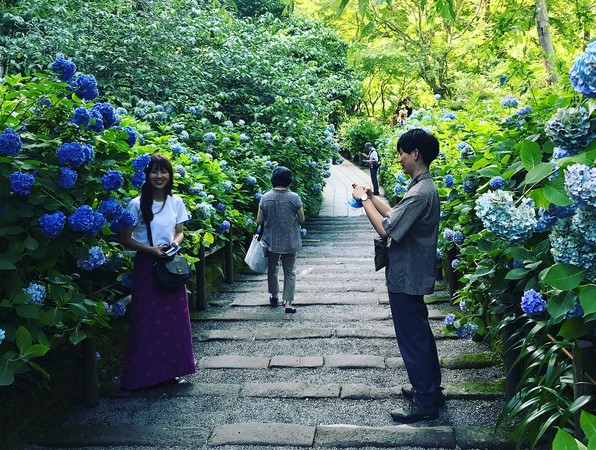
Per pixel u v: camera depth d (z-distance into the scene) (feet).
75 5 30.89
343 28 60.29
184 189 17.60
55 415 10.80
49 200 9.11
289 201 18.08
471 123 19.69
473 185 13.24
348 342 15.06
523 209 6.30
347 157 97.81
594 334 6.89
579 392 6.96
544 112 12.17
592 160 5.33
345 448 9.69
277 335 15.58
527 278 9.46
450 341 14.73
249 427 10.34
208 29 34.06
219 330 16.19
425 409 10.47
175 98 28.94
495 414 10.64
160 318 12.04
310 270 23.95
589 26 22.63
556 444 4.16
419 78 71.00
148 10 32.14
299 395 11.78
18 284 8.71
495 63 22.30
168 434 10.17
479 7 57.00
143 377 12.03
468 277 11.88
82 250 9.73
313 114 38.32
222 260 22.31
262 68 34.09
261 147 31.48
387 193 44.73
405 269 10.53
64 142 9.98
